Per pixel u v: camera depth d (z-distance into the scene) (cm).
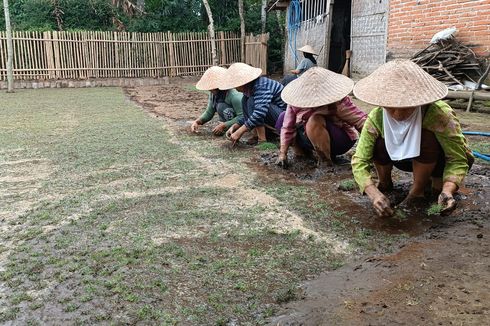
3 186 439
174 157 538
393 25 1068
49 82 1677
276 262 271
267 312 221
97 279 256
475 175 429
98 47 1773
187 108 1004
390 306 218
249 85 562
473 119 720
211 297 234
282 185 423
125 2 2180
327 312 217
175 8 2222
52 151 578
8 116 898
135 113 923
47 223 343
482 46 852
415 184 344
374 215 340
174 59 1909
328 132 452
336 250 287
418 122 306
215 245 296
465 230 303
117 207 371
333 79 415
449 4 910
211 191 408
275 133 595
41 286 251
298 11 1681
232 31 2120
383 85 294
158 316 220
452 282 236
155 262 273
